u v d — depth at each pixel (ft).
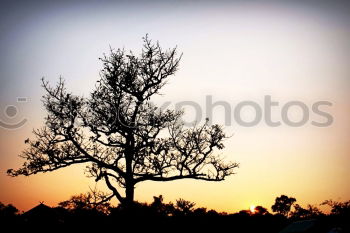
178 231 79.66
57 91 89.30
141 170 86.79
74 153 86.48
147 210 78.02
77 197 81.56
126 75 88.84
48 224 75.97
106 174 85.35
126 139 86.89
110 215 76.95
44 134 87.51
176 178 87.51
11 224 74.74
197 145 88.28
